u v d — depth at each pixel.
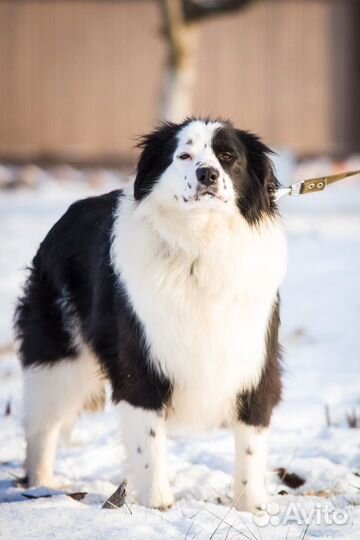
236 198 7.35
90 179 33.25
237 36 40.31
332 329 14.18
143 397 7.38
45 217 22.88
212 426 7.61
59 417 8.55
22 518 6.52
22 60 40.03
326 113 40.88
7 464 9.02
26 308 8.92
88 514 6.59
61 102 40.38
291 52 40.53
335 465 8.49
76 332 8.48
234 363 7.31
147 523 6.43
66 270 8.59
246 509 7.37
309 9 40.34
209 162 7.21
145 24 40.12
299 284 16.61
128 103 40.50
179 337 7.23
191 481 8.16
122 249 7.52
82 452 9.20
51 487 8.22
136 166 7.84
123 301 7.48
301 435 9.64
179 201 7.20
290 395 11.23
